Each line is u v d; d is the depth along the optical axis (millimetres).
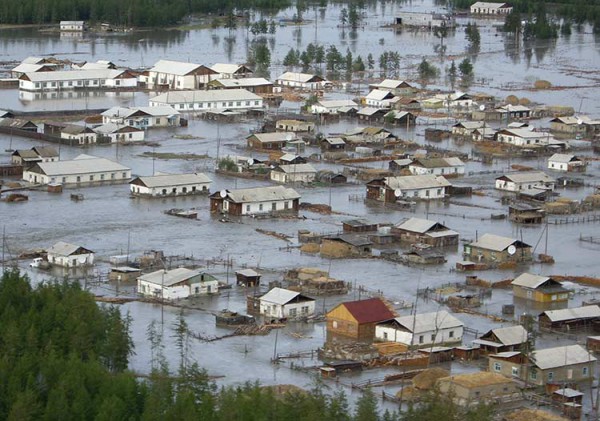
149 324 159000
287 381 140250
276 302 164500
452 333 157125
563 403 134000
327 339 157000
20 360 130625
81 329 138500
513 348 151000
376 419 120188
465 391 133250
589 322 164750
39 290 155750
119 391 122375
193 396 119625
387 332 157125
